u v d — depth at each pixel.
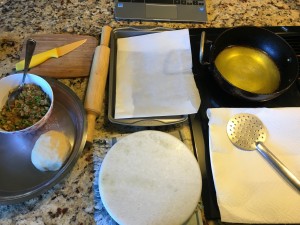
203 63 0.65
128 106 0.62
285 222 0.50
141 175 0.51
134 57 0.71
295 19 0.84
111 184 0.50
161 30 0.75
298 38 0.77
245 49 0.71
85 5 0.80
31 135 0.57
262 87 0.66
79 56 0.68
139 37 0.74
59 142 0.52
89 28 0.76
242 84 0.66
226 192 0.52
